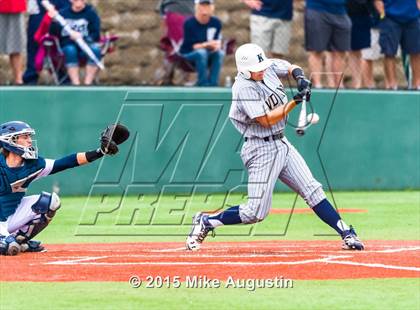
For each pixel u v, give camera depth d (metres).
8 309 17.30
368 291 18.86
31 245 24.34
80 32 38.84
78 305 17.56
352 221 31.78
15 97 37.62
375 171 41.19
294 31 43.94
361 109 40.69
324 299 18.12
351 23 40.97
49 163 23.77
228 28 45.91
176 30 40.66
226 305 17.61
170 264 21.83
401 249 24.67
